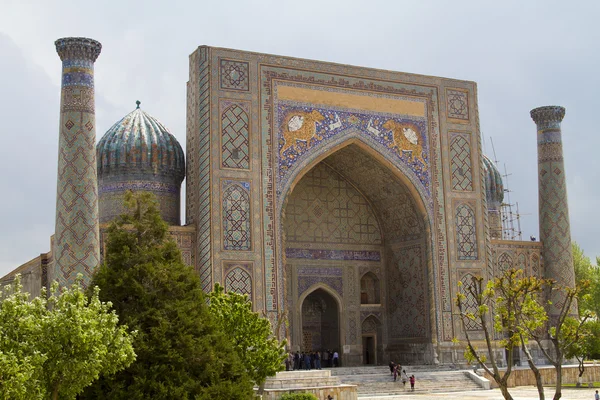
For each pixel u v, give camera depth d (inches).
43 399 283.9
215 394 334.0
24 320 282.2
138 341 328.8
